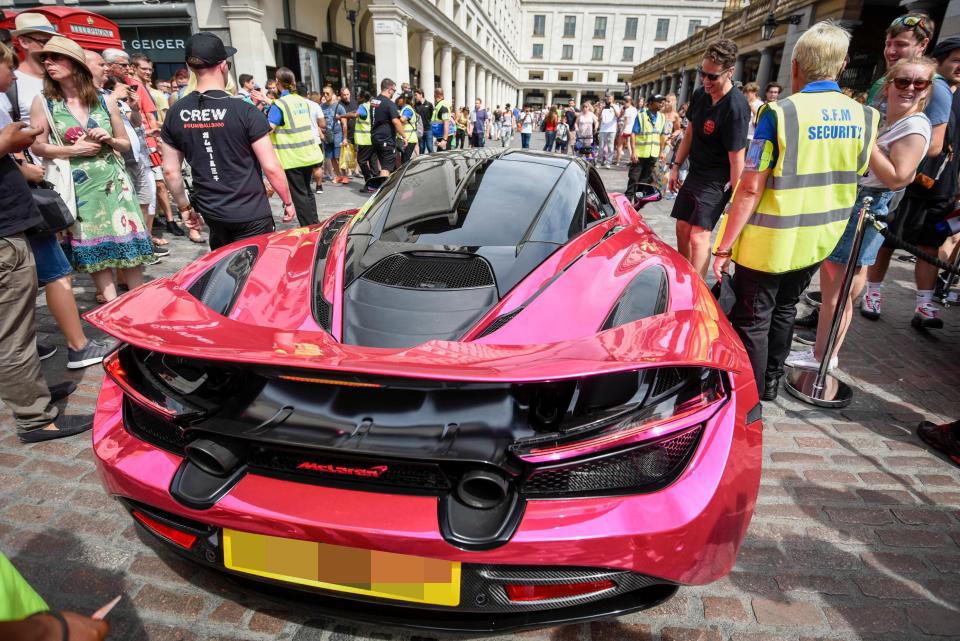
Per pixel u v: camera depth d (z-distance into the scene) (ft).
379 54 56.39
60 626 2.39
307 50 51.96
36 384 7.67
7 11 29.73
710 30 103.81
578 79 240.94
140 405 4.49
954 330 12.78
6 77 7.61
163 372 4.64
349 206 25.93
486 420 4.14
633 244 7.00
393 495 3.99
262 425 4.15
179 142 10.02
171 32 45.60
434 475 4.00
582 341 3.94
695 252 12.61
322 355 3.55
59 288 9.33
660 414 3.98
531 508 3.83
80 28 30.63
